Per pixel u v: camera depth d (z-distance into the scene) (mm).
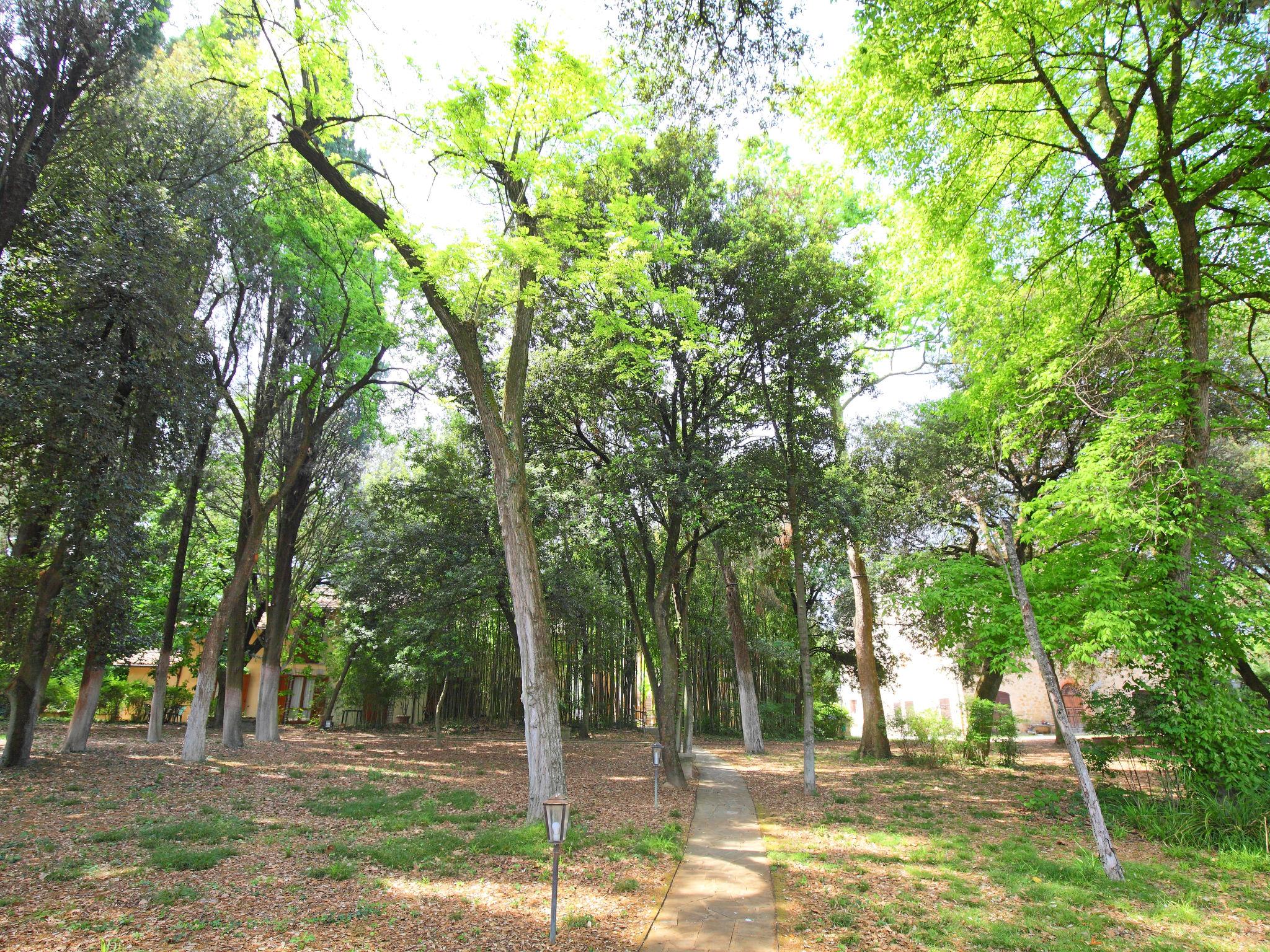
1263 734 10578
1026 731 32281
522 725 28219
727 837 9750
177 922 5617
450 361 17844
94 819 9586
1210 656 10859
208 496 22688
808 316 13289
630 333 12148
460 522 19797
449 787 13500
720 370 14133
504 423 11492
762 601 28266
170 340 13023
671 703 14602
